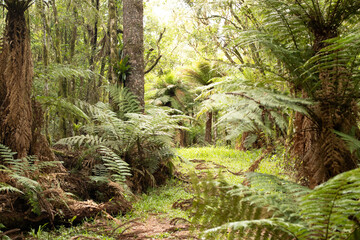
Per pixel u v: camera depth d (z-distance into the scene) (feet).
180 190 19.10
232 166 26.25
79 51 42.09
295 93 9.36
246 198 5.96
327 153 8.15
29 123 13.92
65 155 18.66
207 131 58.03
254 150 31.48
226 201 5.96
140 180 18.79
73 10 39.09
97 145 17.66
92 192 15.92
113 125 18.86
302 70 8.60
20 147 13.43
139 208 15.39
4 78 13.67
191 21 45.75
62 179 14.96
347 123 8.26
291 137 9.65
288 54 8.51
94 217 13.55
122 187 15.12
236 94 8.77
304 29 9.23
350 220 5.31
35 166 13.05
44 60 30.71
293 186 6.70
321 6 9.41
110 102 24.67
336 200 5.12
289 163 9.94
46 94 21.83
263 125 8.78
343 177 4.59
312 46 9.43
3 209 11.27
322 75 8.45
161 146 20.53
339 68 8.14
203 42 40.29
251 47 16.12
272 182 7.18
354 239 5.34
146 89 69.51
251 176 7.49
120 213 14.26
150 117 19.15
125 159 19.02
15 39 13.60
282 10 9.04
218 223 5.95
